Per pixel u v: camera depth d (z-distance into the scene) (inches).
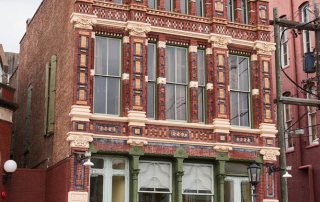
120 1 932.6
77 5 879.7
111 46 910.4
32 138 1125.1
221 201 919.0
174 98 938.7
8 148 933.8
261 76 996.6
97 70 893.2
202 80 964.6
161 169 909.8
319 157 1187.3
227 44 978.1
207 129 936.3
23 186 918.4
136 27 907.4
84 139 839.1
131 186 872.3
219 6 981.2
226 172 950.4
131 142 868.0
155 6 959.0
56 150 918.4
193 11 969.5
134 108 883.4
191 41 956.0
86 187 833.5
